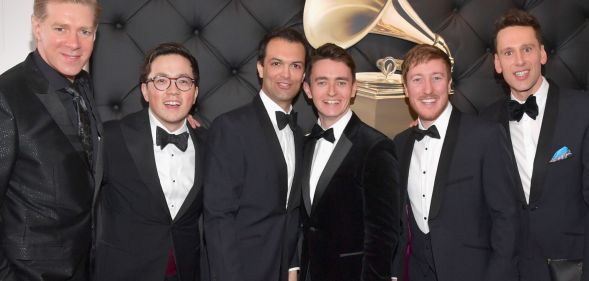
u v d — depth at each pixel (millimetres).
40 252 1434
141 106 2197
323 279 1802
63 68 1499
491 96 2377
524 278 1882
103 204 1770
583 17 2400
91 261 1632
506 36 1912
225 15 2225
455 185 1734
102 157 1656
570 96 1896
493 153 1714
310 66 1934
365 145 1811
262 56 1948
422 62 1784
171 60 1779
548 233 1854
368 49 2307
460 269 1720
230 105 2258
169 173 1821
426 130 1801
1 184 1369
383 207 1736
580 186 1846
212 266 1753
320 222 1816
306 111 2301
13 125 1389
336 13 2229
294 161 1934
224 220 1767
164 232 1754
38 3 1489
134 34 2180
